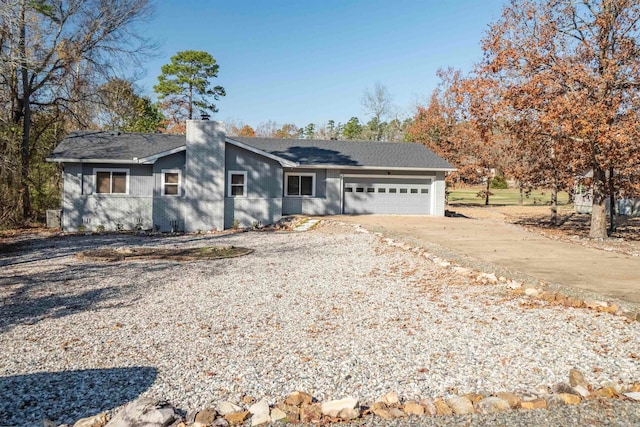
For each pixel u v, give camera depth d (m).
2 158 19.16
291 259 12.04
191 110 49.19
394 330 6.14
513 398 3.92
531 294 7.73
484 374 4.61
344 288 8.78
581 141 15.99
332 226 18.70
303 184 23.08
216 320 6.74
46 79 22.52
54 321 6.74
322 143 26.59
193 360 5.13
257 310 7.26
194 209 19.41
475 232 16.47
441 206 24.20
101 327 6.44
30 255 12.89
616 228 22.14
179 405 4.05
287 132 76.69
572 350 5.18
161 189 19.70
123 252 13.13
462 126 34.00
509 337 5.71
